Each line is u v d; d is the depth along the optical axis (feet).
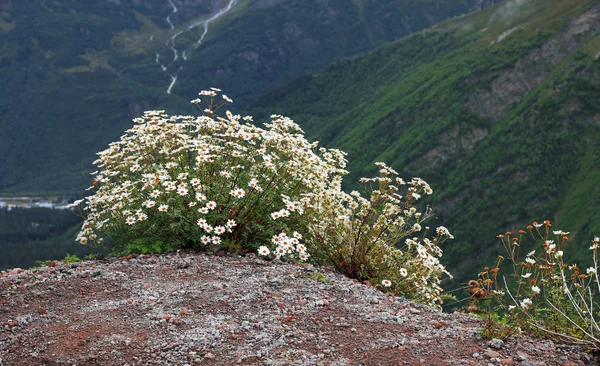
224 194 27.55
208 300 21.06
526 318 18.92
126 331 18.65
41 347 17.88
